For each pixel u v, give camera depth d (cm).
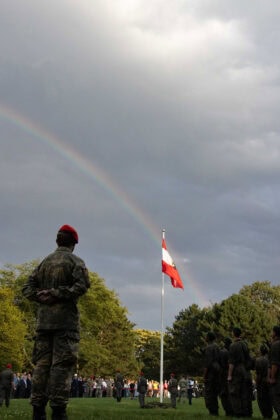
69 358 799
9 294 7144
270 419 1617
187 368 11262
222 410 2461
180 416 1666
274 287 11262
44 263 848
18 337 6944
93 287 8150
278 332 1591
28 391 5125
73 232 870
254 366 1797
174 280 4088
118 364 10581
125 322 11012
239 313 9212
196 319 11069
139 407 3212
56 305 811
